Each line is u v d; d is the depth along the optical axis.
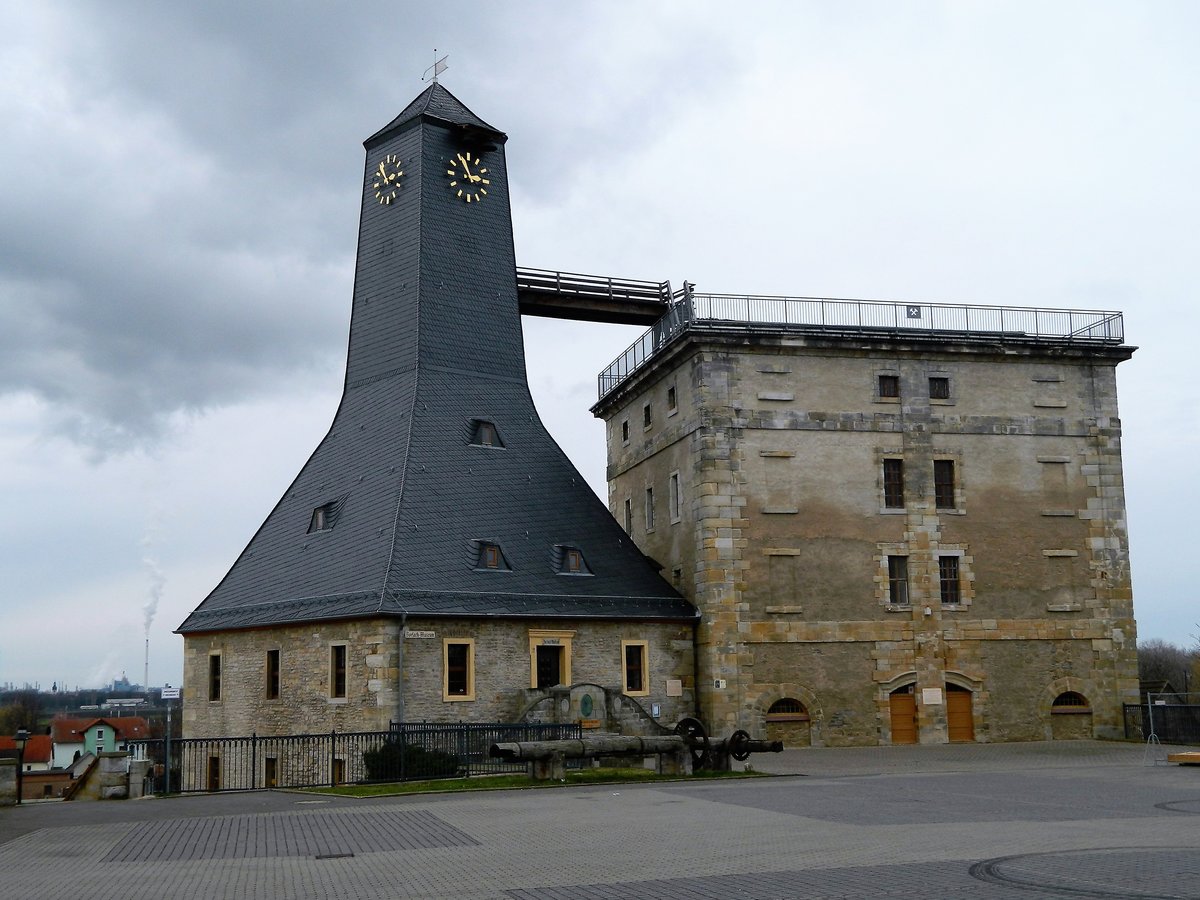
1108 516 43.75
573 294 50.00
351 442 43.97
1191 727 40.22
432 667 36.06
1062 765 31.00
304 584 39.41
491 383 44.78
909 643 41.28
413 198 45.91
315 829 18.02
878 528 41.72
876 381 42.53
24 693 128.50
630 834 16.77
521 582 38.78
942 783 25.20
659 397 45.59
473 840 16.38
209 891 12.59
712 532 40.47
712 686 39.75
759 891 11.94
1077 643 42.69
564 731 32.19
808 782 25.69
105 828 18.73
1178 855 13.87
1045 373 44.06
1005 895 11.38
